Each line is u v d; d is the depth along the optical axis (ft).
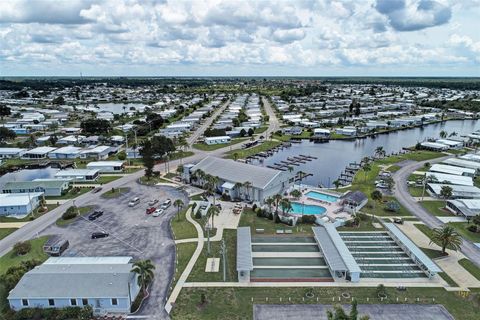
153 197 371.15
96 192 386.93
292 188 406.00
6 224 303.89
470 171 460.14
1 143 628.69
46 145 624.59
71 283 195.93
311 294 205.36
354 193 358.64
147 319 184.85
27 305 189.47
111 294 188.14
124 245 265.54
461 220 315.78
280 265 240.94
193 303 197.57
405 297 204.03
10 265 236.43
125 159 535.19
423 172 471.62
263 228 297.74
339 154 610.65
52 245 253.65
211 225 300.81
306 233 289.53
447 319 185.26
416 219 318.45
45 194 376.07
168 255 251.19
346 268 222.89
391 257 253.03
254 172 380.17
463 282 220.02
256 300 201.16
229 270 231.91
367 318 147.43
